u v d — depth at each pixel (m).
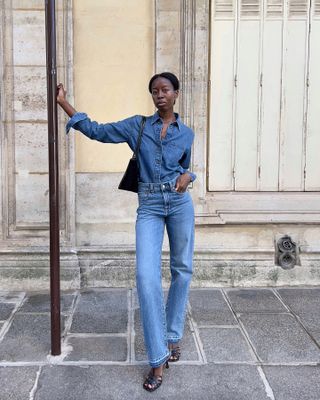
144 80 4.74
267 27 4.81
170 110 2.98
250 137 4.91
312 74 4.87
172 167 2.99
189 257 3.12
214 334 3.72
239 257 4.84
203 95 4.73
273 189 4.95
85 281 4.77
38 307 4.27
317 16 4.82
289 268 4.85
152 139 2.95
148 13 4.69
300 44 4.84
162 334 2.93
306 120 4.91
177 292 3.16
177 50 4.68
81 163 4.79
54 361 3.28
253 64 4.84
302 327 3.87
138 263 2.90
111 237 4.84
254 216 4.79
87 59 4.70
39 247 4.75
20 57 4.62
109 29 4.68
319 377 3.10
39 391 2.93
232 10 4.79
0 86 4.61
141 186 3.03
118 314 4.11
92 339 3.62
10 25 4.59
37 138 4.70
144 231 2.96
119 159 4.80
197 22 4.64
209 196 4.88
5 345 3.51
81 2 4.65
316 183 4.96
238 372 3.15
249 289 4.77
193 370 3.17
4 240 4.75
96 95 4.73
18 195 4.73
